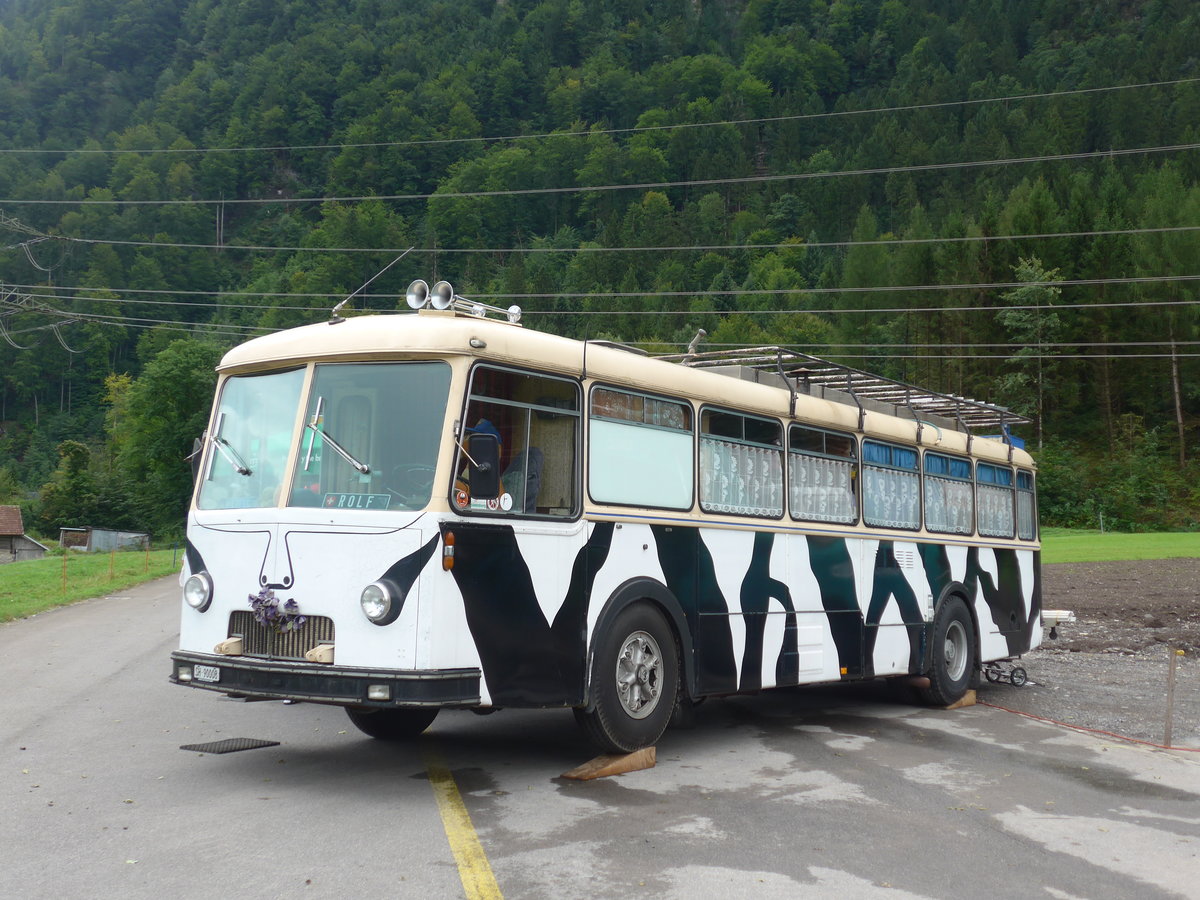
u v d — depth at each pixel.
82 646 16.05
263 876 5.69
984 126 153.00
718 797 7.60
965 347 87.62
